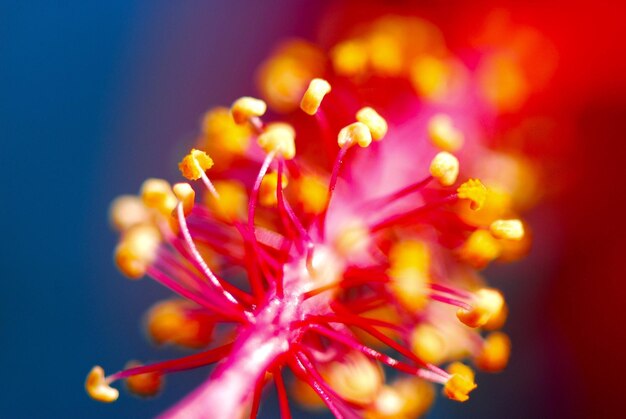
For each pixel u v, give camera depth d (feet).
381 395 0.26
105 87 0.31
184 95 0.31
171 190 0.28
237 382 0.24
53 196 0.30
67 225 0.30
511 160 0.30
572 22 0.30
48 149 0.30
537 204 0.30
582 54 0.30
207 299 0.27
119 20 0.31
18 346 0.30
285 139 0.26
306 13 0.31
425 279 0.27
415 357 0.25
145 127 0.31
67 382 0.30
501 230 0.26
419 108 0.30
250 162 0.28
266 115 0.30
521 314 0.30
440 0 0.31
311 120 0.29
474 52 0.31
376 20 0.31
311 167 0.28
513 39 0.31
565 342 0.30
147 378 0.26
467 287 0.28
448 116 0.30
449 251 0.28
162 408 0.29
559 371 0.30
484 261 0.28
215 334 0.28
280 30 0.31
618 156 0.30
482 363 0.28
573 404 0.30
